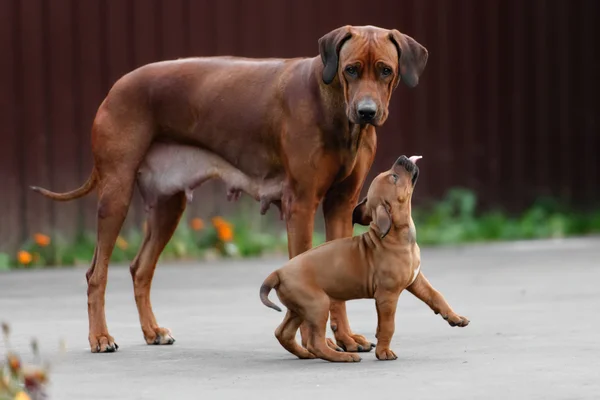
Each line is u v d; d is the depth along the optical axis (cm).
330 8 2080
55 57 1867
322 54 967
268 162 1027
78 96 1884
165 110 1062
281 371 891
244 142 1034
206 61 1068
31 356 987
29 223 1848
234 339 1083
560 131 2327
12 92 1838
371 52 941
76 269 1773
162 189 1077
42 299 1419
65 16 1872
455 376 849
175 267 1780
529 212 2289
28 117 1848
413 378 843
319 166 988
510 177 2273
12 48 1838
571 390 789
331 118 981
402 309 1291
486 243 2100
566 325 1123
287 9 2042
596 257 1838
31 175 1852
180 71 1063
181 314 1271
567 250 1955
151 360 962
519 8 2266
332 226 1032
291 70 1016
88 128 1891
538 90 2295
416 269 921
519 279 1559
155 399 787
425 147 2180
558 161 2327
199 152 1066
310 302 913
